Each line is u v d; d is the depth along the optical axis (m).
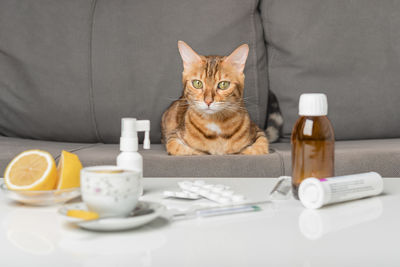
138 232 0.61
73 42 2.03
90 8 2.04
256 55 2.02
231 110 1.75
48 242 0.57
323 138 0.82
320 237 0.59
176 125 1.85
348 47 2.01
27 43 2.05
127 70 2.01
